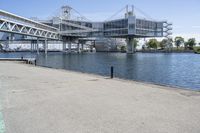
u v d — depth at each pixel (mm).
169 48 179375
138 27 142875
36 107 8609
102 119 7078
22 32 110750
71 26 169250
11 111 8078
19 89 12648
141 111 7945
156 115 7461
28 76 19359
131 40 165875
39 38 146125
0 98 10250
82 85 14125
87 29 158125
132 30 139625
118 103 9148
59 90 12273
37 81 16062
